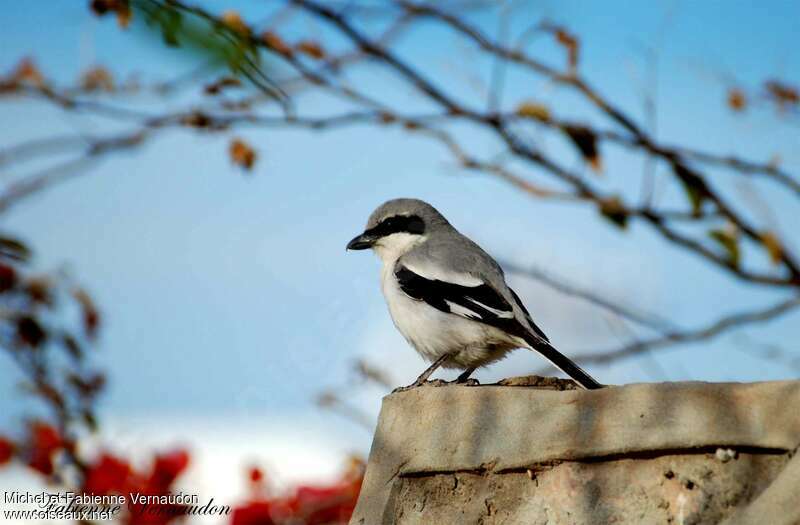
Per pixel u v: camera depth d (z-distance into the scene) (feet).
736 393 19.94
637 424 20.81
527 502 22.27
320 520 33.12
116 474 32.68
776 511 17.44
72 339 35.04
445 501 23.57
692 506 20.02
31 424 33.73
